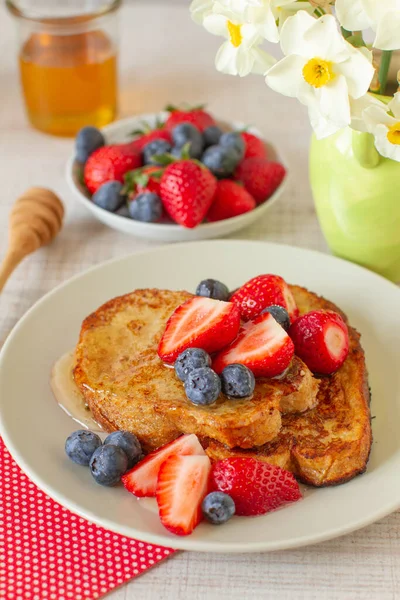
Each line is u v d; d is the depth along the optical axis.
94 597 0.67
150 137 0.93
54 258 0.88
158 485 0.68
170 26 1.18
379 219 0.81
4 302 0.84
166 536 0.67
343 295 0.81
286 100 1.06
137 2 1.24
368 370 0.77
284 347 0.72
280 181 0.91
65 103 0.99
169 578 0.68
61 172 0.97
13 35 1.15
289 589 0.68
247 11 0.70
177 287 0.82
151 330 0.76
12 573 0.68
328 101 0.70
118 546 0.69
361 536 0.70
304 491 0.70
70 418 0.74
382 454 0.72
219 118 0.99
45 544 0.69
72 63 0.97
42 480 0.69
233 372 0.71
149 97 1.06
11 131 1.02
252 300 0.75
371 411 0.75
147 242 0.90
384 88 0.77
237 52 0.73
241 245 0.84
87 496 0.69
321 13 0.71
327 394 0.74
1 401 0.73
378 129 0.71
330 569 0.69
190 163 0.86
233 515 0.69
